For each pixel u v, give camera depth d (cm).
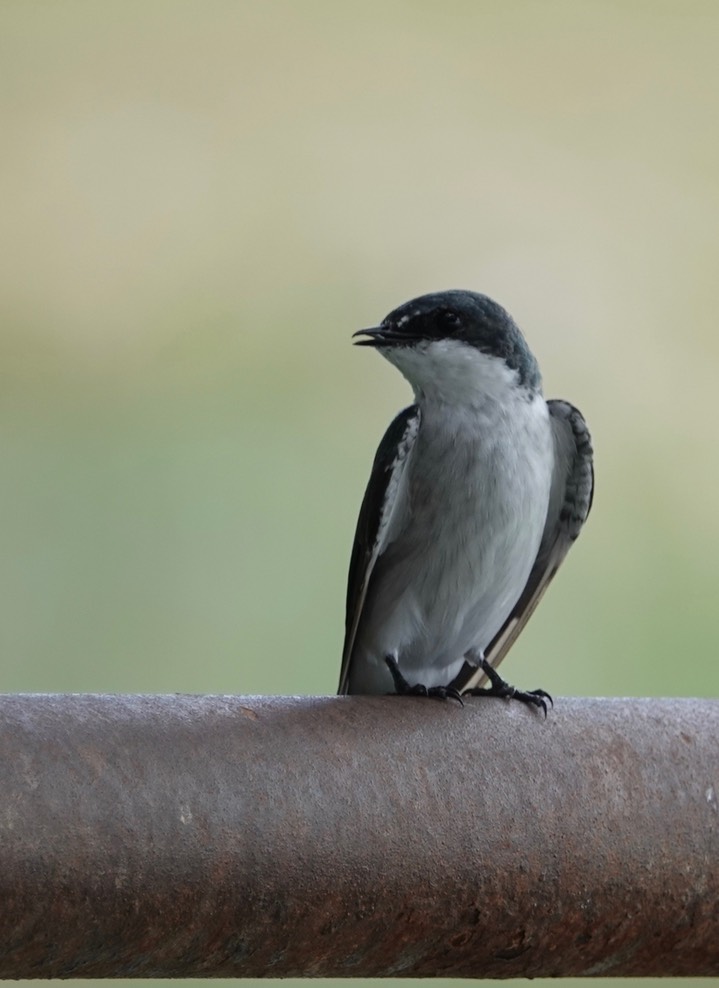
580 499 866
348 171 1539
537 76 1593
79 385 1362
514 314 1427
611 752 541
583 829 531
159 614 1177
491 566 820
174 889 493
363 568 814
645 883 535
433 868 518
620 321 1413
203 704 526
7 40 1579
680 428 1342
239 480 1276
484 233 1488
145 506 1245
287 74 1593
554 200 1505
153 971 513
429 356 823
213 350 1409
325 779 515
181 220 1507
